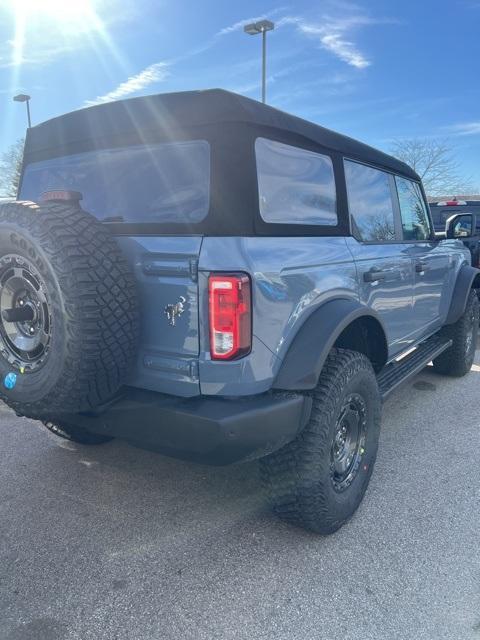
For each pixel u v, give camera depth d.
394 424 4.51
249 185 2.37
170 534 2.90
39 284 2.26
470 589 2.48
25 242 2.20
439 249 4.87
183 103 2.51
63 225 2.20
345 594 2.45
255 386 2.33
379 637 2.20
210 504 3.21
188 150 2.51
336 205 3.14
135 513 3.11
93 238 2.23
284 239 2.55
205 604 2.38
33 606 2.36
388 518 3.07
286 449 2.63
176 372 2.32
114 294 2.20
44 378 2.27
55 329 2.17
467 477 3.57
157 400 2.38
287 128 2.66
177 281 2.25
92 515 3.08
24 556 2.71
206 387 2.28
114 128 2.80
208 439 2.24
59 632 2.22
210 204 2.38
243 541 2.85
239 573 2.59
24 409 2.46
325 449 2.64
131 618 2.30
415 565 2.66
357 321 3.20
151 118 2.63
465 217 5.00
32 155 3.33
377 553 2.75
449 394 5.30
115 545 2.80
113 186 2.85
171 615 2.32
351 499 2.96
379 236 3.72
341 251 3.01
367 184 3.60
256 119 2.44
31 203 2.35
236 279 2.18
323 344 2.52
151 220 2.69
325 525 2.80
